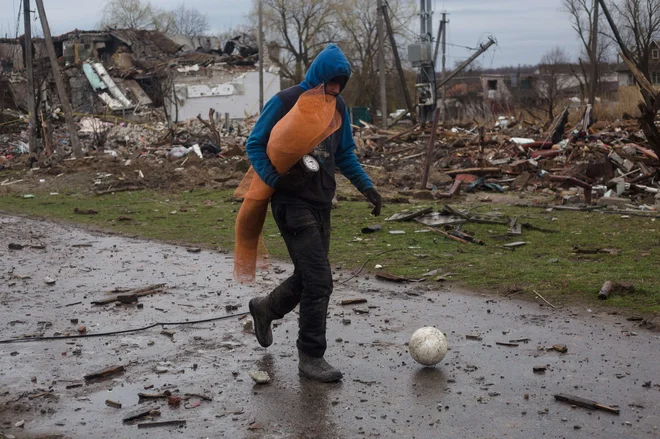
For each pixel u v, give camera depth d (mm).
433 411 4078
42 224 12891
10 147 34781
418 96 32156
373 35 54812
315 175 4551
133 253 9719
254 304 5129
